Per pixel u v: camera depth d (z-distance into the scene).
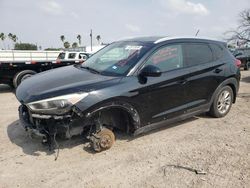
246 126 5.73
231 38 32.44
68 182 3.67
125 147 4.64
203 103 5.66
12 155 4.37
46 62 10.77
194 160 4.24
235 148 4.68
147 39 5.24
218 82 5.86
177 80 5.02
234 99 6.45
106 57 5.16
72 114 3.96
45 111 3.90
